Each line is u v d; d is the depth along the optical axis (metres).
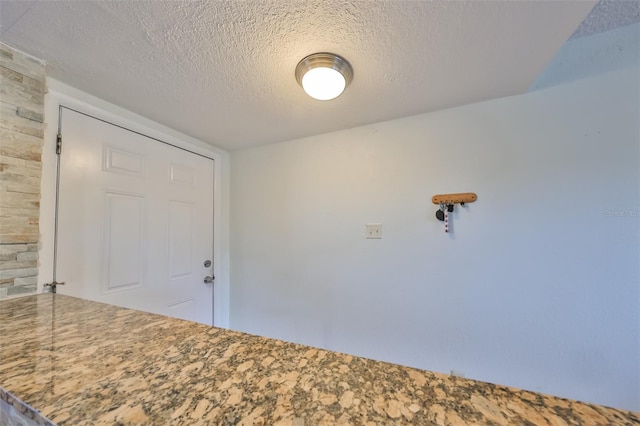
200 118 1.80
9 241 1.10
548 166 1.46
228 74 1.31
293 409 0.40
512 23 1.01
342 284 1.96
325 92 1.32
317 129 2.00
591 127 1.39
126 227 1.66
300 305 2.11
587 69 1.41
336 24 1.01
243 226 2.40
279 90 1.46
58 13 0.95
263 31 1.04
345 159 1.99
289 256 2.18
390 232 1.83
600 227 1.36
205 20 0.98
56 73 1.30
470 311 1.60
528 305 1.48
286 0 0.91
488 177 1.59
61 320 0.81
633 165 1.32
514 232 1.52
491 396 0.43
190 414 0.40
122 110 1.65
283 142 2.24
